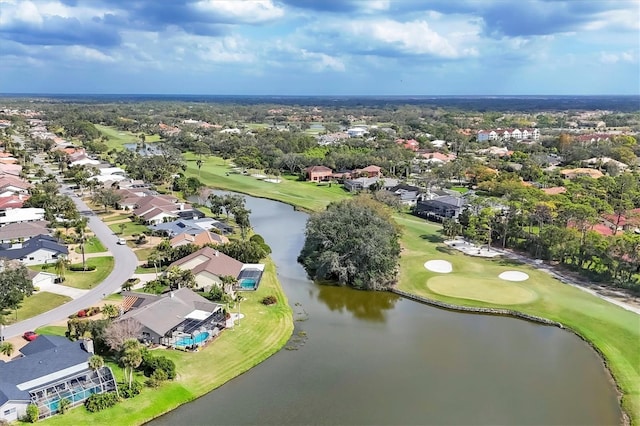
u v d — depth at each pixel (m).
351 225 94.06
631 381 58.59
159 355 61.28
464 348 67.31
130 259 96.50
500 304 80.19
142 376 56.75
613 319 73.94
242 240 109.50
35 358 53.78
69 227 117.00
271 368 61.69
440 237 117.44
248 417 51.69
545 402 54.97
